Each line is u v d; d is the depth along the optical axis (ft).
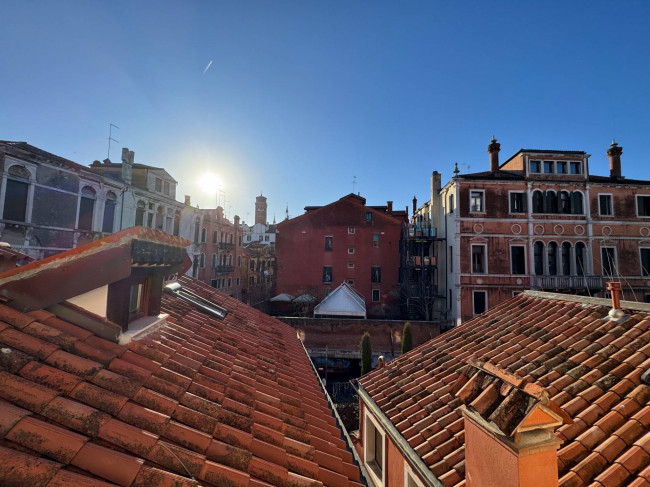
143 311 13.46
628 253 77.00
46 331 8.82
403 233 99.81
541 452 7.30
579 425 12.21
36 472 5.48
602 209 77.92
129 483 6.16
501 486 7.73
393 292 104.94
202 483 7.06
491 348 21.62
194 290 28.58
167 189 85.20
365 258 106.93
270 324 29.76
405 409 19.08
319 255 108.17
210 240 107.34
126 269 9.86
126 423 7.45
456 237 77.30
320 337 77.82
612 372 14.48
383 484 21.03
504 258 76.64
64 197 53.67
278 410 12.13
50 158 50.78
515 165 86.07
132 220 70.23
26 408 6.70
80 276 9.55
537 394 7.06
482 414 7.80
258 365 16.61
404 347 63.31
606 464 10.46
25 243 47.75
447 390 19.04
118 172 70.28
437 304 90.12
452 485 12.44
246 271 142.72
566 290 74.49
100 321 10.01
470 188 78.13
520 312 25.77
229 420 9.80
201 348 14.57
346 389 63.31
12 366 7.41
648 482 9.25
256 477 7.98
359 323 77.77
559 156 79.51
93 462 6.20
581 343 17.85
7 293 9.00
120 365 9.23
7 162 45.09
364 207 108.47
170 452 7.21
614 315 18.86
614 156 87.76
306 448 10.21
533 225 77.05
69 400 7.17
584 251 77.30
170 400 8.90
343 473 10.17
